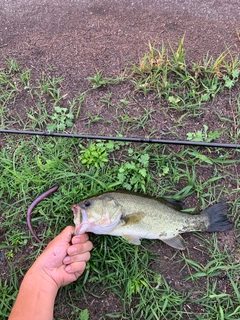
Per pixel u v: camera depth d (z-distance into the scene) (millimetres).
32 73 548
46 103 532
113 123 517
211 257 462
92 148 495
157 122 512
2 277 477
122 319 454
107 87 532
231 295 449
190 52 537
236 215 470
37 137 515
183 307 453
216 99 513
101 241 471
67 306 464
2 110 531
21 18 583
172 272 463
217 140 500
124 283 462
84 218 419
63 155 505
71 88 537
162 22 560
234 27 546
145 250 468
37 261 419
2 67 554
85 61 547
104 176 490
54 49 558
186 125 507
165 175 490
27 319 389
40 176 499
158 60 520
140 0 574
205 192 482
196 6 562
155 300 453
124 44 551
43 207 488
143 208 436
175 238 449
